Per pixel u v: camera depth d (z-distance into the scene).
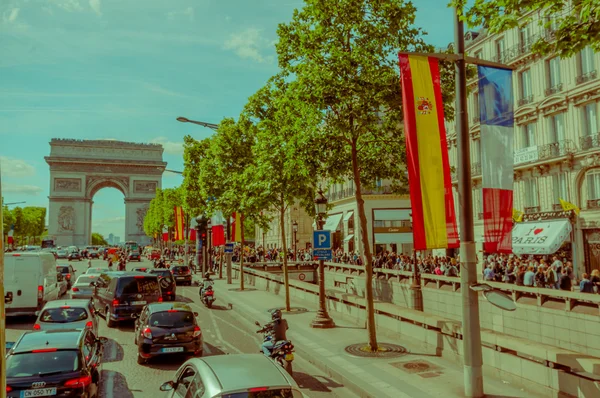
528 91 32.88
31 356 8.48
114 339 16.45
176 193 76.31
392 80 12.76
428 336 13.00
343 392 10.12
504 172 9.69
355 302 17.91
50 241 101.81
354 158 13.84
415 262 25.50
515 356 9.86
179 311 13.24
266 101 21.92
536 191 31.78
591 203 27.42
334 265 39.56
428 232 9.55
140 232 118.75
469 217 9.46
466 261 9.36
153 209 101.31
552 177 30.39
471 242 9.42
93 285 26.30
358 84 12.37
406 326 14.20
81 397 8.30
